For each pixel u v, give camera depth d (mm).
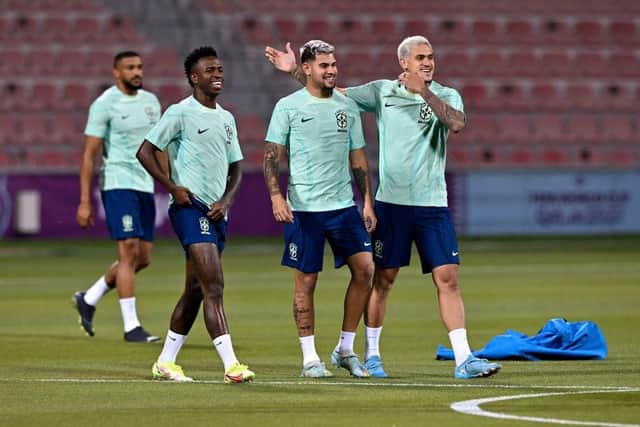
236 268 88812
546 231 123625
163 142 35656
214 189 35719
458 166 132500
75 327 53812
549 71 143750
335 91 36906
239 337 48906
